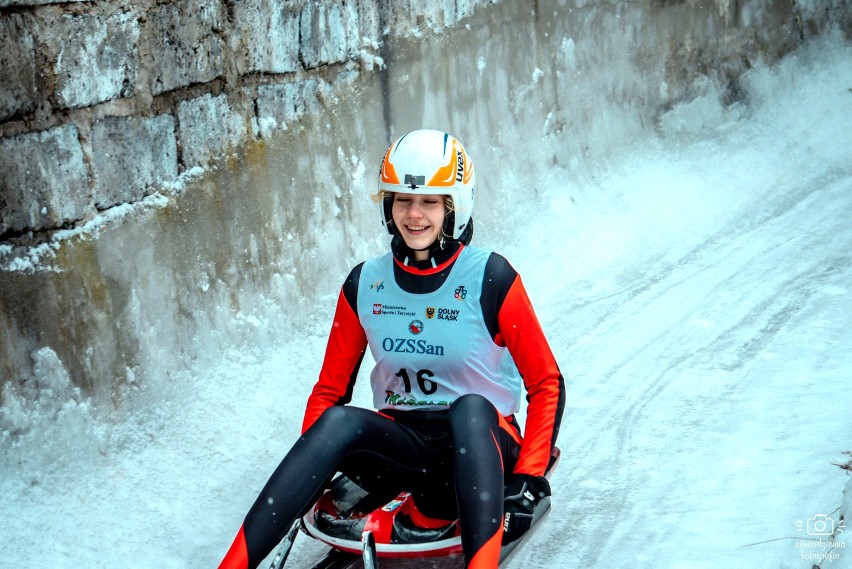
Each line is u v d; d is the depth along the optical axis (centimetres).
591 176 772
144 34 421
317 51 534
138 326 422
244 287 485
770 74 970
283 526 263
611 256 674
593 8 789
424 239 297
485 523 262
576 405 466
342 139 559
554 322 569
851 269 619
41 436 373
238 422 436
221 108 470
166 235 439
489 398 309
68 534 349
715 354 510
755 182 827
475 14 668
